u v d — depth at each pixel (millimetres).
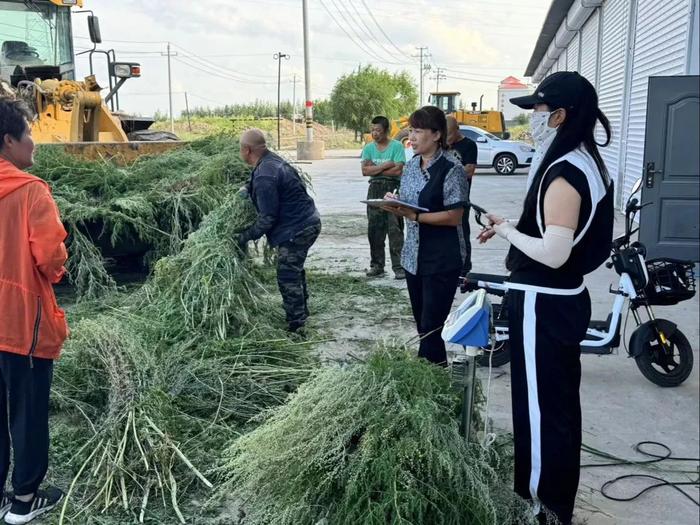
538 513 2639
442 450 2426
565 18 18797
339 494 2453
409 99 53094
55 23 8836
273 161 4801
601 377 4254
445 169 3525
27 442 2738
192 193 5988
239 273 4719
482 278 3834
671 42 8789
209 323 4406
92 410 3590
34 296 2660
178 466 3137
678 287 3887
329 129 54469
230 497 2941
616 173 12344
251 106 60250
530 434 2594
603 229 2457
